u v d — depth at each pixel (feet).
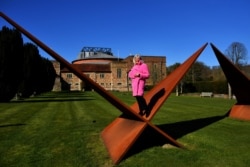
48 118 37.99
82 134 26.09
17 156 19.22
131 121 20.93
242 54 132.57
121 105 18.03
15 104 64.75
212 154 18.67
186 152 19.06
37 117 39.17
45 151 20.33
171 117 37.81
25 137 25.12
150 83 227.40
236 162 17.10
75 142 22.82
